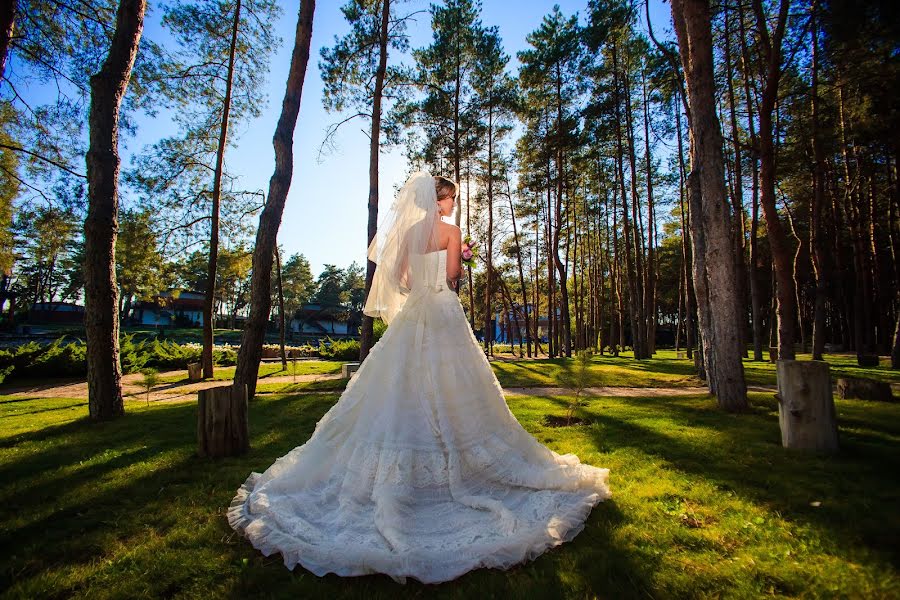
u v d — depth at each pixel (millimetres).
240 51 14398
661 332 45719
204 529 2467
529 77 20453
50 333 36500
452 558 1923
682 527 2377
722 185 6465
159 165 14453
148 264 15961
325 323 65562
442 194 3117
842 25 7500
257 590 1877
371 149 12078
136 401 9242
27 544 2389
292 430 5371
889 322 26219
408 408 2512
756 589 1806
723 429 5008
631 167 21391
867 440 4312
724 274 6438
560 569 1963
